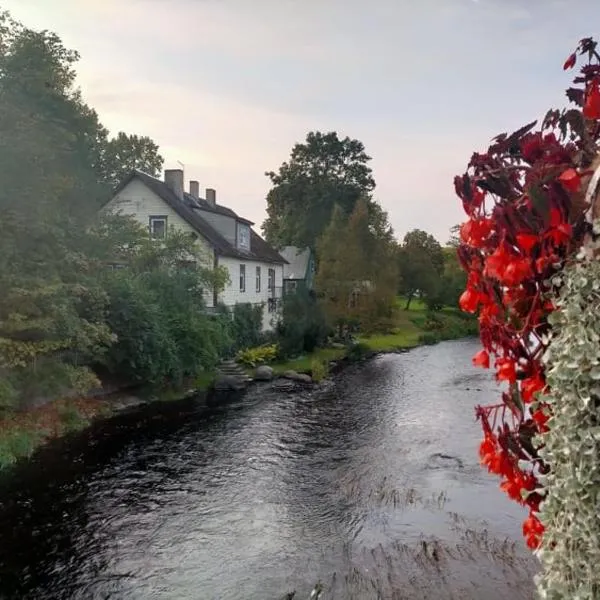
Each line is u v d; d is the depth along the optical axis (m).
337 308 27.03
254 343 21.12
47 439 9.95
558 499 1.35
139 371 12.95
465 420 11.57
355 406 13.22
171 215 20.17
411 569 5.28
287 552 5.74
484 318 1.60
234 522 6.53
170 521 6.58
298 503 7.09
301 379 17.22
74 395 12.09
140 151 36.34
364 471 8.28
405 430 10.77
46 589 5.14
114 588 5.13
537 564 5.28
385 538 5.98
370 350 25.14
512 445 1.60
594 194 1.30
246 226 24.66
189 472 8.35
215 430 10.89
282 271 30.30
